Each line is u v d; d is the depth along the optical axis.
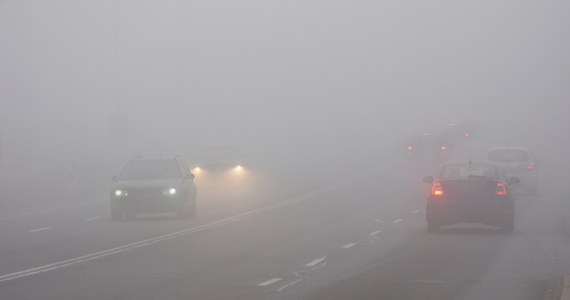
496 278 23.70
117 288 22.06
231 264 26.70
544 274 24.45
